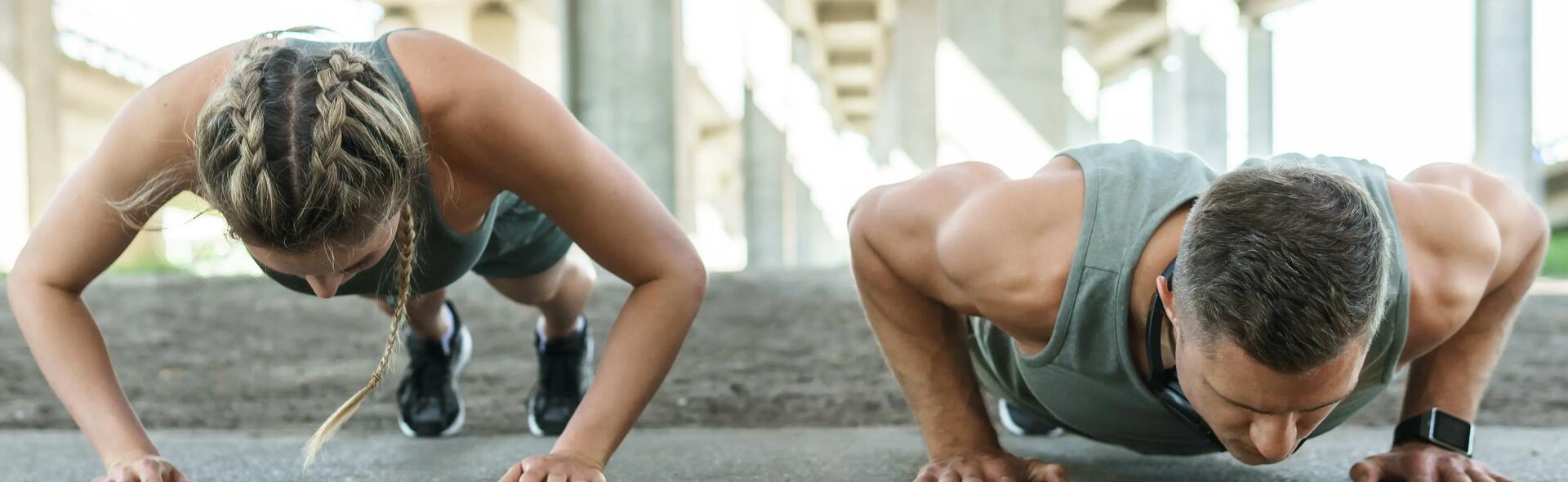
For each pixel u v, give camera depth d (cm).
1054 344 164
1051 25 1232
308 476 213
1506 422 290
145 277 664
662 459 232
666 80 1254
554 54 2933
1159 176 160
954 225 167
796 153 2791
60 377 164
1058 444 248
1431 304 158
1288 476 203
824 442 259
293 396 348
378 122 136
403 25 2631
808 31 2823
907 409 314
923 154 2638
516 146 159
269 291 595
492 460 234
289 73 135
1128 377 164
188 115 151
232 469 223
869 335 463
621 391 173
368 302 557
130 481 156
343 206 132
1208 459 222
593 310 540
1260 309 128
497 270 218
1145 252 154
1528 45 2023
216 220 148
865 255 180
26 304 163
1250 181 135
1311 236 128
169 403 340
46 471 227
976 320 198
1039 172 174
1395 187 165
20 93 1909
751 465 223
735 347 441
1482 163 2039
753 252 2305
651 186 1246
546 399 275
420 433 273
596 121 1252
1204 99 2478
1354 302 128
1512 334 463
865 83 3872
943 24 1247
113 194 155
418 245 167
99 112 2812
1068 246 160
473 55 159
